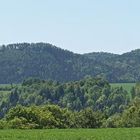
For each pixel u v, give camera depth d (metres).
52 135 70.69
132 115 131.62
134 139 61.81
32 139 62.62
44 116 115.38
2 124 108.94
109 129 92.50
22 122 110.62
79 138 64.06
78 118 125.56
